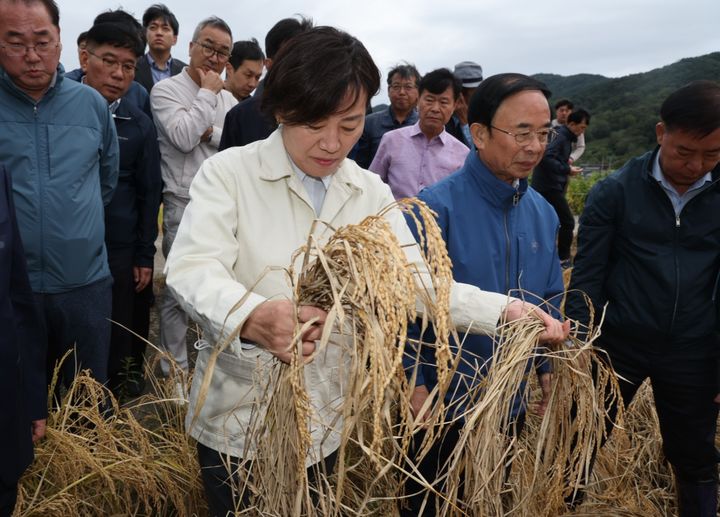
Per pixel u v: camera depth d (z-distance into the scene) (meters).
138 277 3.35
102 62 3.00
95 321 2.60
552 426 1.61
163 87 3.52
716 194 2.13
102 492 2.26
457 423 1.83
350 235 1.20
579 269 2.30
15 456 1.67
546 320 1.47
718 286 2.18
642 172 2.17
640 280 2.22
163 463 2.36
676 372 2.27
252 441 1.41
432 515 1.90
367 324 1.10
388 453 1.65
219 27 3.44
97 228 2.57
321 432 1.43
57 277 2.45
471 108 1.85
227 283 1.23
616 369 2.35
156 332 4.53
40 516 2.13
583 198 13.50
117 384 3.34
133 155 3.18
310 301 1.23
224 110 3.92
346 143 1.34
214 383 1.45
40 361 1.89
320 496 1.28
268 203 1.43
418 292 1.23
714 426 2.35
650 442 2.97
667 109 1.99
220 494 1.51
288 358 1.14
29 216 2.37
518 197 1.86
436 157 3.72
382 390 1.05
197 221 1.35
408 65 4.41
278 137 1.45
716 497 2.43
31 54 2.24
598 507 2.41
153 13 4.81
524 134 1.73
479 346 1.83
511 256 1.87
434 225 1.21
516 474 1.76
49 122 2.42
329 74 1.23
